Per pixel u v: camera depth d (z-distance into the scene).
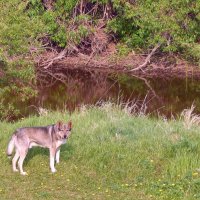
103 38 40.78
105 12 41.06
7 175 16.27
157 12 35.84
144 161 16.53
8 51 23.70
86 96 32.34
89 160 16.94
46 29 37.84
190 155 16.61
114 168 16.42
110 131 19.52
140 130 19.77
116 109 23.89
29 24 24.36
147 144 17.80
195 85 34.69
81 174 16.27
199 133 19.05
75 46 40.09
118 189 15.24
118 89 33.94
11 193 15.00
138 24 37.28
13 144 16.41
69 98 31.73
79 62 39.50
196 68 37.38
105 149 17.45
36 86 34.12
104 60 39.53
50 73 37.62
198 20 36.44
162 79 36.12
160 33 36.59
